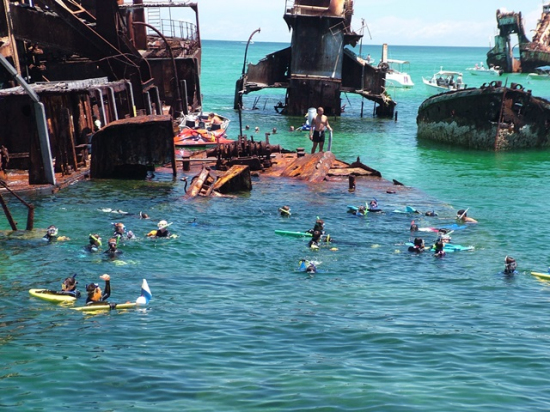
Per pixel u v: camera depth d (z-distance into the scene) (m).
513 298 18.23
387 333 15.23
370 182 35.44
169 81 59.34
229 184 31.77
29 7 42.47
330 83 69.56
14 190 29.27
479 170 41.78
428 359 13.72
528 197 33.31
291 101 70.38
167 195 30.55
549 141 52.12
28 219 23.77
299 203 29.75
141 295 17.19
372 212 28.42
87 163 36.03
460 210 27.84
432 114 55.09
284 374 12.77
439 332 15.38
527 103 49.28
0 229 24.12
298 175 36.12
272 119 67.56
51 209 27.16
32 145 30.05
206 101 85.00
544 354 14.11
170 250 22.09
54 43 44.00
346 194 32.06
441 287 19.14
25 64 47.66
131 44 47.66
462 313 16.89
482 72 145.00
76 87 35.00
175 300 17.41
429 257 22.22
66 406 11.32
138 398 11.66
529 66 147.62
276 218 26.88
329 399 11.63
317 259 21.66
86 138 36.19
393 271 20.62
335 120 68.88
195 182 31.39
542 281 19.92
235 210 28.09
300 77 69.81
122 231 23.30
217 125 51.62
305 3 70.38
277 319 16.12
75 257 20.95
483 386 12.34
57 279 18.86
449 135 53.41
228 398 11.66
